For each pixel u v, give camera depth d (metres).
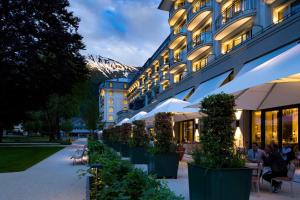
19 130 126.25
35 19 34.62
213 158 6.82
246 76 9.36
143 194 4.07
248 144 21.45
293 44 16.75
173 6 48.97
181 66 42.31
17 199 8.73
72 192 9.69
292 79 8.62
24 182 11.66
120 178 5.69
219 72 26.48
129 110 93.62
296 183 11.38
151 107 56.38
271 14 22.02
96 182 6.69
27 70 33.06
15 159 21.25
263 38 19.66
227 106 6.97
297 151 16.19
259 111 20.72
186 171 14.23
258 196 9.05
